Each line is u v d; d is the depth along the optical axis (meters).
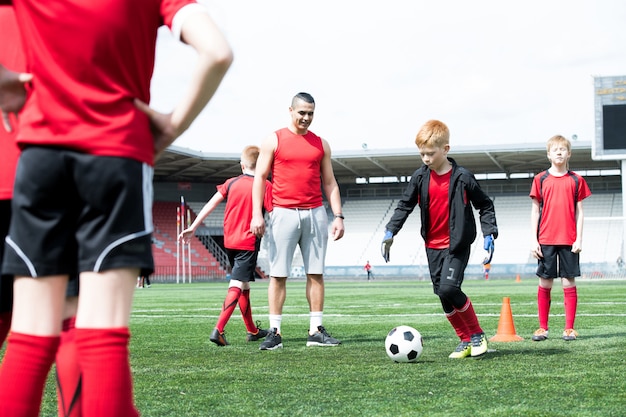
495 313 10.27
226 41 1.82
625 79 32.03
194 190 53.44
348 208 51.78
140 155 1.80
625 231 36.69
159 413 3.28
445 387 3.91
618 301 12.74
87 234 1.75
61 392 1.95
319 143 6.51
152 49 1.91
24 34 1.80
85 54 1.74
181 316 10.77
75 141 1.73
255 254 6.67
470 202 5.22
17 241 1.78
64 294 1.86
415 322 8.91
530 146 43.16
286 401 3.55
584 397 3.57
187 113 1.85
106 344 1.73
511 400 3.50
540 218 6.58
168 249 47.66
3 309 2.14
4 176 2.14
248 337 6.93
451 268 5.07
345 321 9.20
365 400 3.55
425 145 5.02
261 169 6.32
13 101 1.85
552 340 6.42
